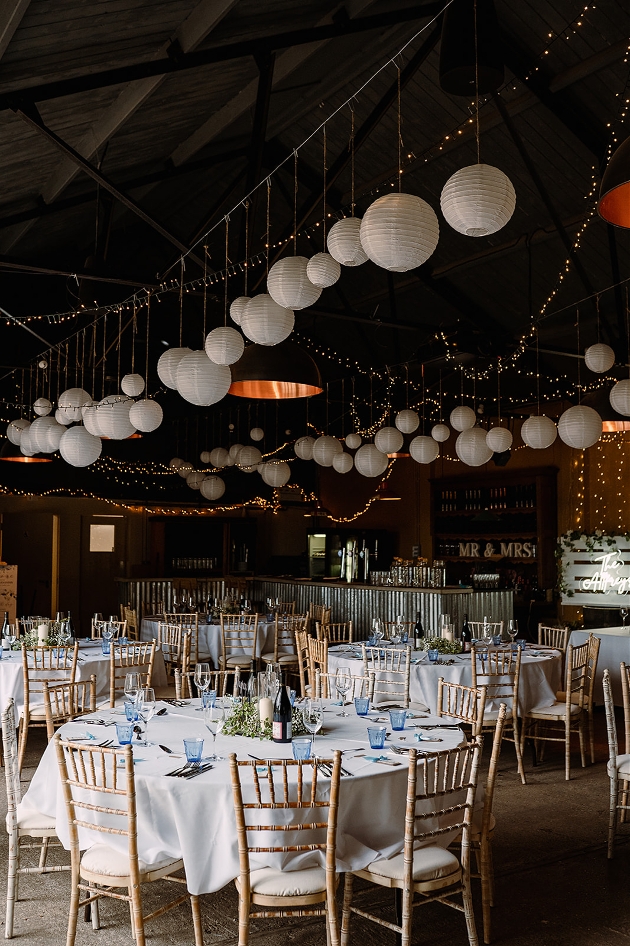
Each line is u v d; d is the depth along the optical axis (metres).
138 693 3.76
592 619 10.45
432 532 13.66
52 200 7.40
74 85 4.94
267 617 9.83
